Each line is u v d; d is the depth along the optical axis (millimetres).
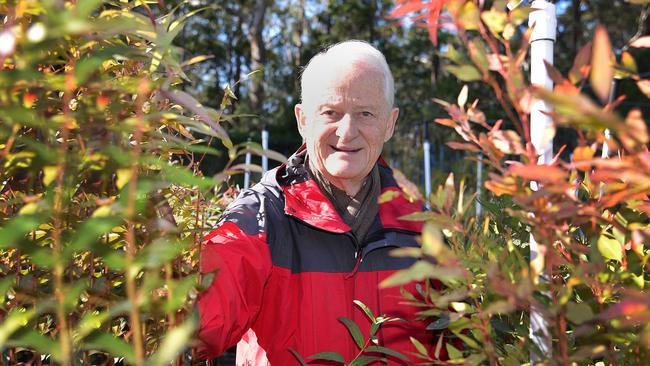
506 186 636
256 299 1345
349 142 1459
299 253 1448
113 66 847
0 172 775
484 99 17047
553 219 626
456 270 510
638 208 666
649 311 479
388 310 1398
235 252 1294
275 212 1468
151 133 739
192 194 1095
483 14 606
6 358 856
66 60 761
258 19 24125
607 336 674
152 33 704
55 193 583
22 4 577
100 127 625
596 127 452
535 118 917
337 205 1527
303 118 1650
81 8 467
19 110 526
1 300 780
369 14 29703
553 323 651
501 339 1016
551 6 952
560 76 587
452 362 748
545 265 687
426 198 713
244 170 642
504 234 1261
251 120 21516
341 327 1408
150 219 676
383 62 1512
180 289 563
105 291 837
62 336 516
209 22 29391
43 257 515
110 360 891
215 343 1161
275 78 30375
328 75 1462
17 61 554
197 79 28969
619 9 26922
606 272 713
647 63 14125
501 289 575
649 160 494
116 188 853
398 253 557
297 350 1408
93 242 528
